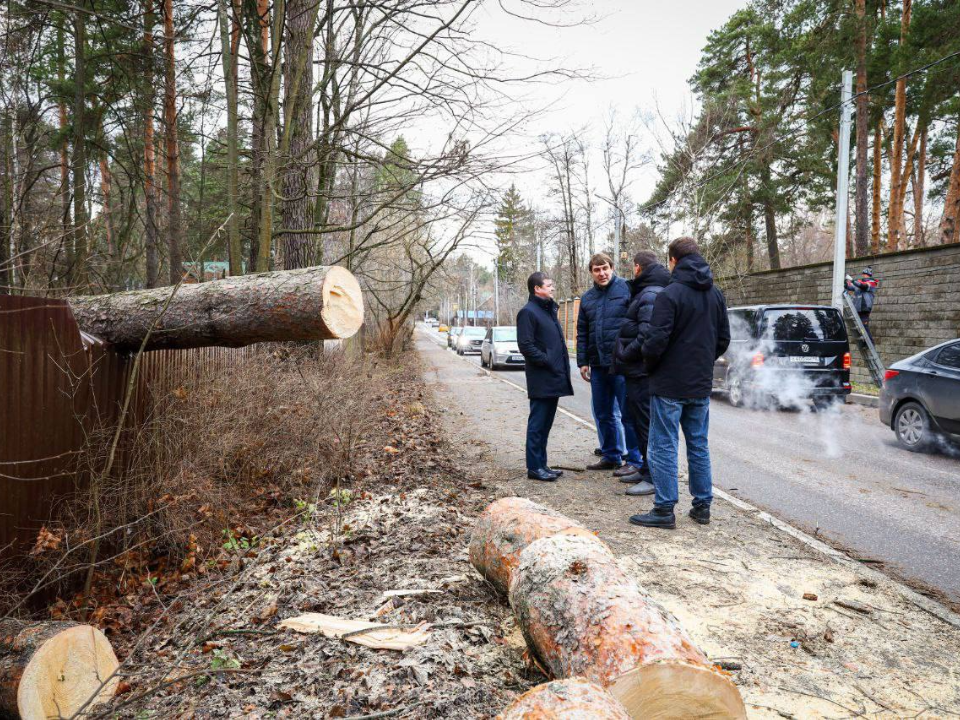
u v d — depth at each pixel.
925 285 11.81
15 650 2.33
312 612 3.03
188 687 2.49
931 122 21.11
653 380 4.29
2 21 7.91
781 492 5.36
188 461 4.32
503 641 2.66
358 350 12.13
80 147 9.79
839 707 2.27
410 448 6.89
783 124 20.64
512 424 8.89
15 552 3.35
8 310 3.33
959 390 6.59
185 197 11.59
